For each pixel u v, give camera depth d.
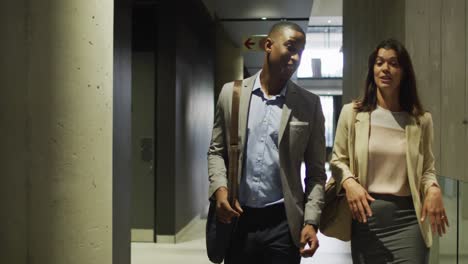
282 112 2.06
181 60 6.39
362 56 6.07
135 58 6.07
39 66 2.13
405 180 2.12
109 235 2.38
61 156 2.15
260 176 2.07
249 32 8.97
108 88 2.36
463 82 3.18
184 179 6.61
